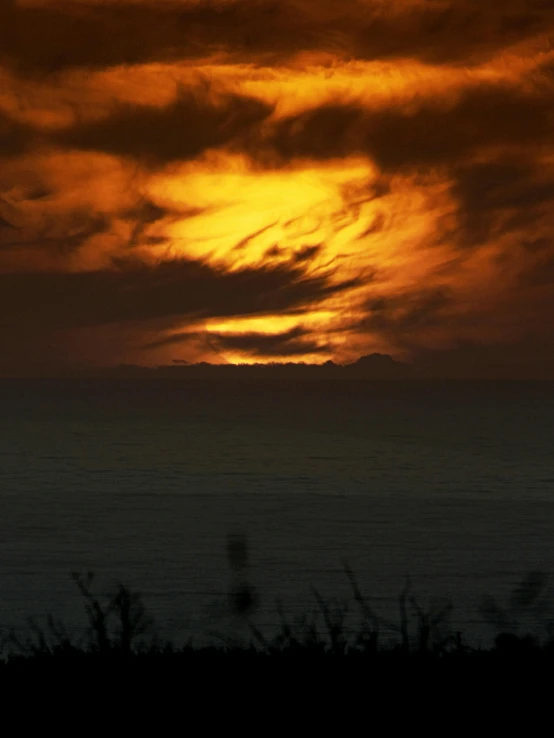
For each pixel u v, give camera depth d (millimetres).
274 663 15211
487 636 46125
